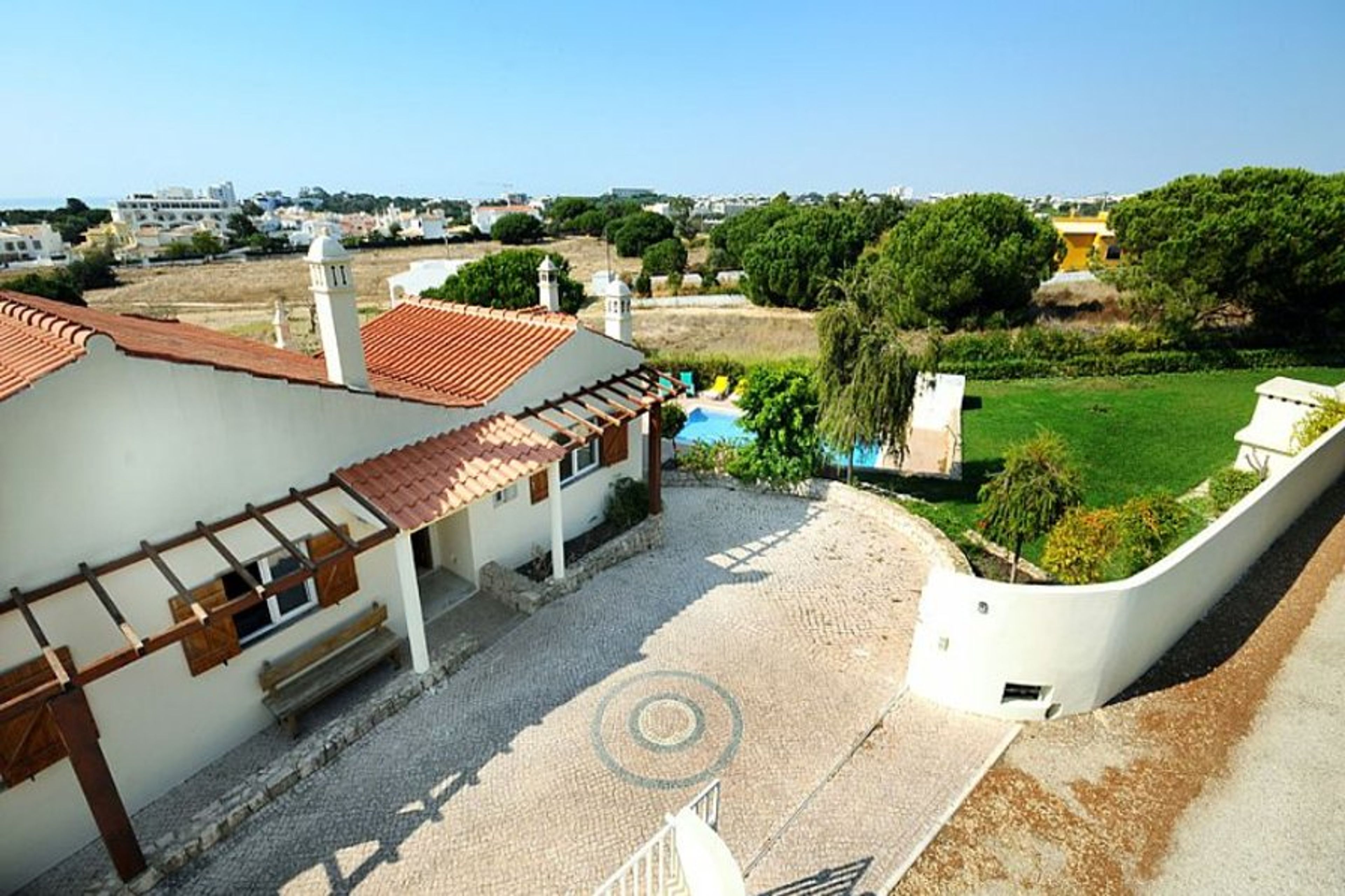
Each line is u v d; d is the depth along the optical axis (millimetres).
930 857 8156
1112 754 9594
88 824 8812
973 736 10219
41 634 7328
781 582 14703
